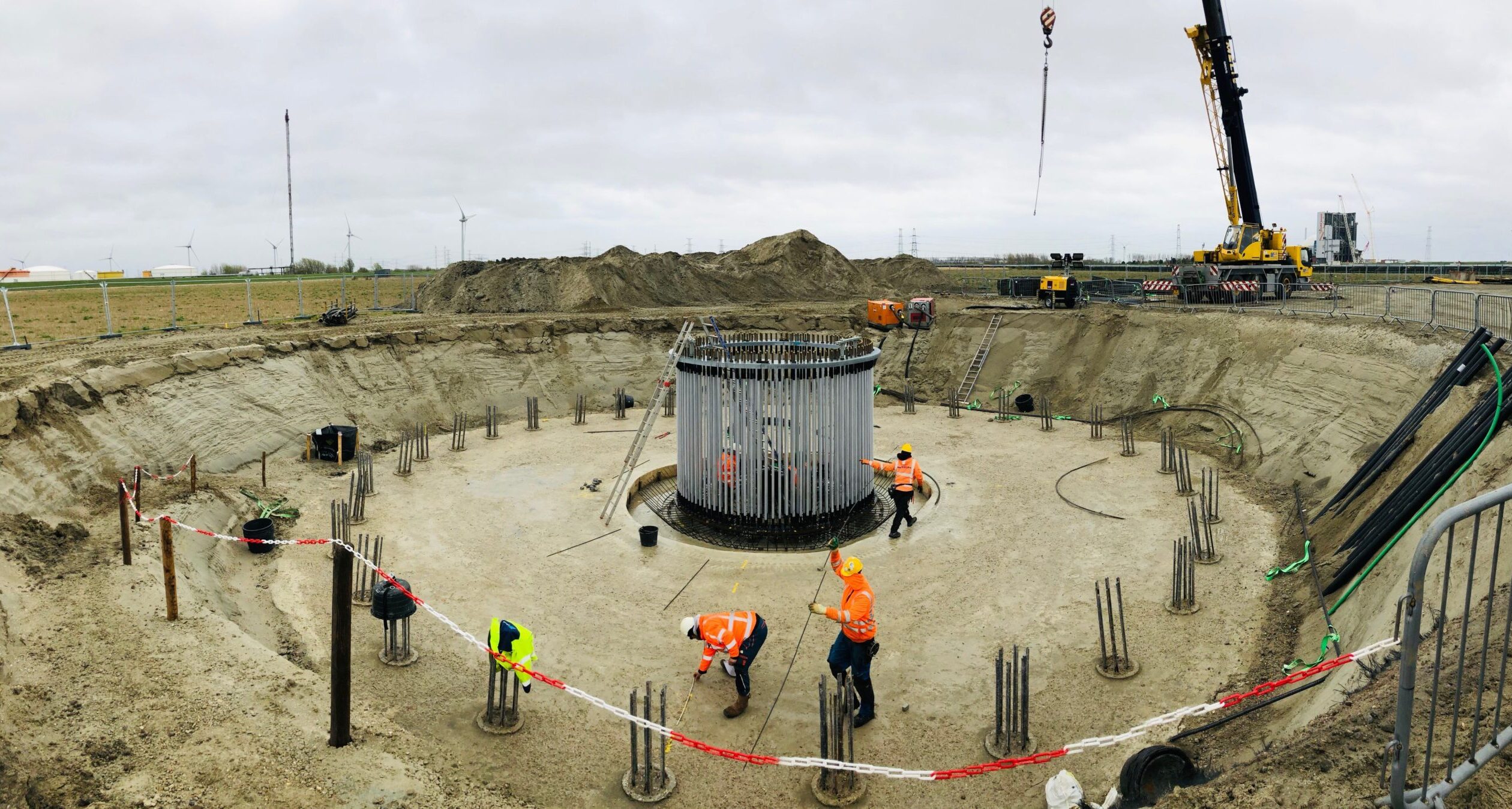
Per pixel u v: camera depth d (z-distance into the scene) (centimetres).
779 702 1146
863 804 935
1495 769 606
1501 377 1368
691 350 1973
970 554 1652
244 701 962
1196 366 2712
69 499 1566
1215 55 3453
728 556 1664
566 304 4347
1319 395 2155
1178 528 1766
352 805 802
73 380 1841
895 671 1224
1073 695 1145
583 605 1437
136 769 823
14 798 748
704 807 929
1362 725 728
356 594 1418
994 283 5950
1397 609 986
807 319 3984
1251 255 3584
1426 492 1297
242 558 1588
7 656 996
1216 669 1199
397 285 6856
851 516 1919
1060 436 2609
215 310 4400
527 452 2475
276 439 2314
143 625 1117
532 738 1044
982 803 938
